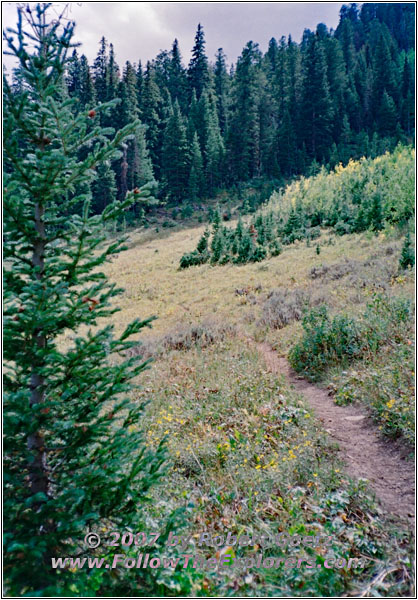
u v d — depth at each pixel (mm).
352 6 129375
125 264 31578
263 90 72875
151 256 33938
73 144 3107
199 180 60719
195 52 88312
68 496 2436
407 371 6035
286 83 80750
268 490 4293
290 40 104750
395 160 35750
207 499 4211
